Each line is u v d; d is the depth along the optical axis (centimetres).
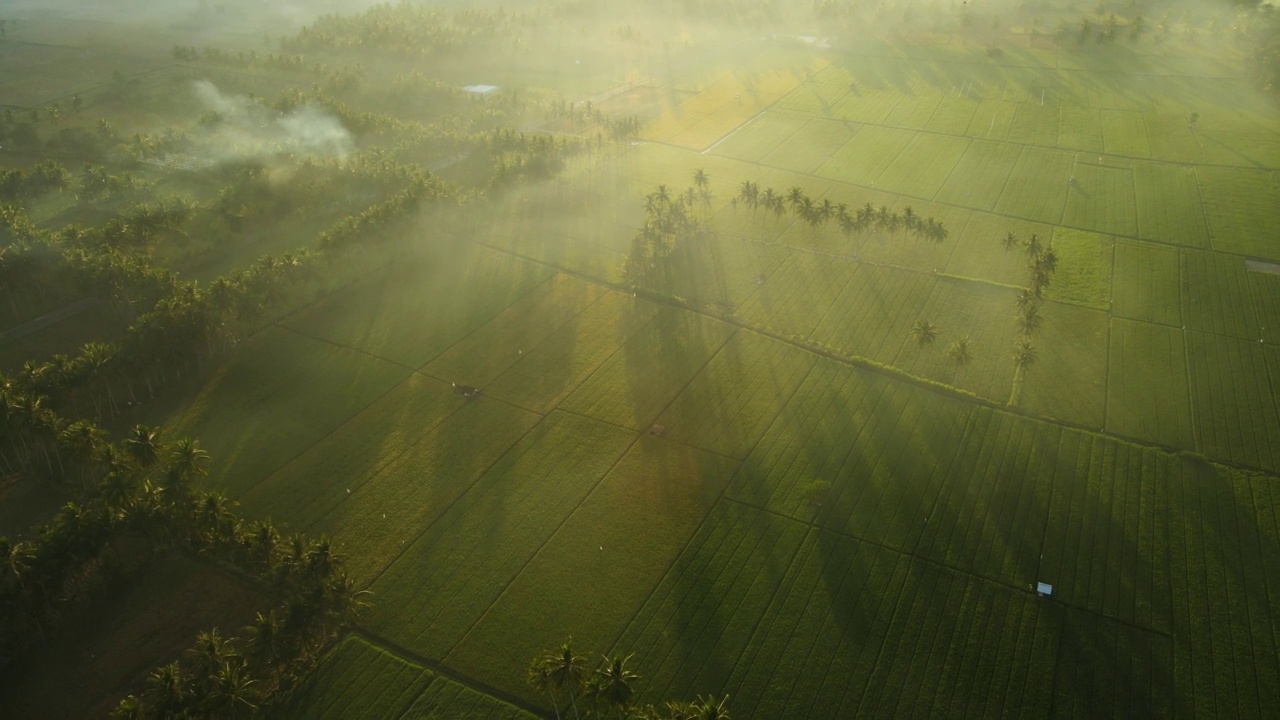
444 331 17125
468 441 13975
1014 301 18038
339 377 15625
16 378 13962
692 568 11512
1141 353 16238
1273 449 13650
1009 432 14050
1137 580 11219
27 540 11919
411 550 11844
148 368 14762
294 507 12594
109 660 10300
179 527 11419
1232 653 10225
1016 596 11006
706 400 14962
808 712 9600
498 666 10206
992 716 9512
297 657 10175
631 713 8825
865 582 11238
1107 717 9494
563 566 11569
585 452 13700
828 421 14362
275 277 16912
